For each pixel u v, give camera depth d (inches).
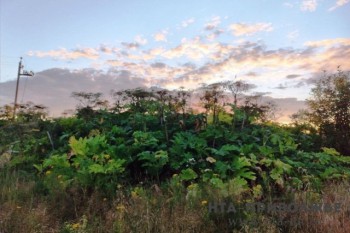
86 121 449.4
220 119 392.8
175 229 185.5
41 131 470.0
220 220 199.5
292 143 389.7
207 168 304.0
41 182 294.4
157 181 302.4
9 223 189.0
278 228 190.1
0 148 423.2
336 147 468.4
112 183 267.3
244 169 289.1
